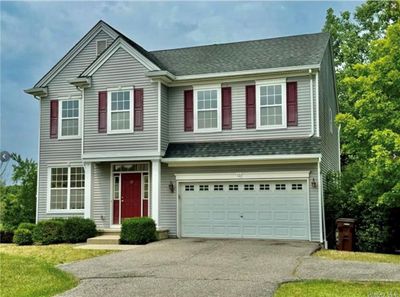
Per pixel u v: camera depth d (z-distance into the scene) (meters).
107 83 17.69
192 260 11.18
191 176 17.00
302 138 16.14
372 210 15.27
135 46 18.16
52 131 19.53
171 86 17.97
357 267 10.01
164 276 9.12
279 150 15.66
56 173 19.39
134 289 7.99
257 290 7.76
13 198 20.95
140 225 15.43
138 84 17.31
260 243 14.65
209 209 16.84
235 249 13.12
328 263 10.54
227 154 16.17
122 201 17.89
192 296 7.41
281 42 19.44
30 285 8.52
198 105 17.62
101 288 8.14
